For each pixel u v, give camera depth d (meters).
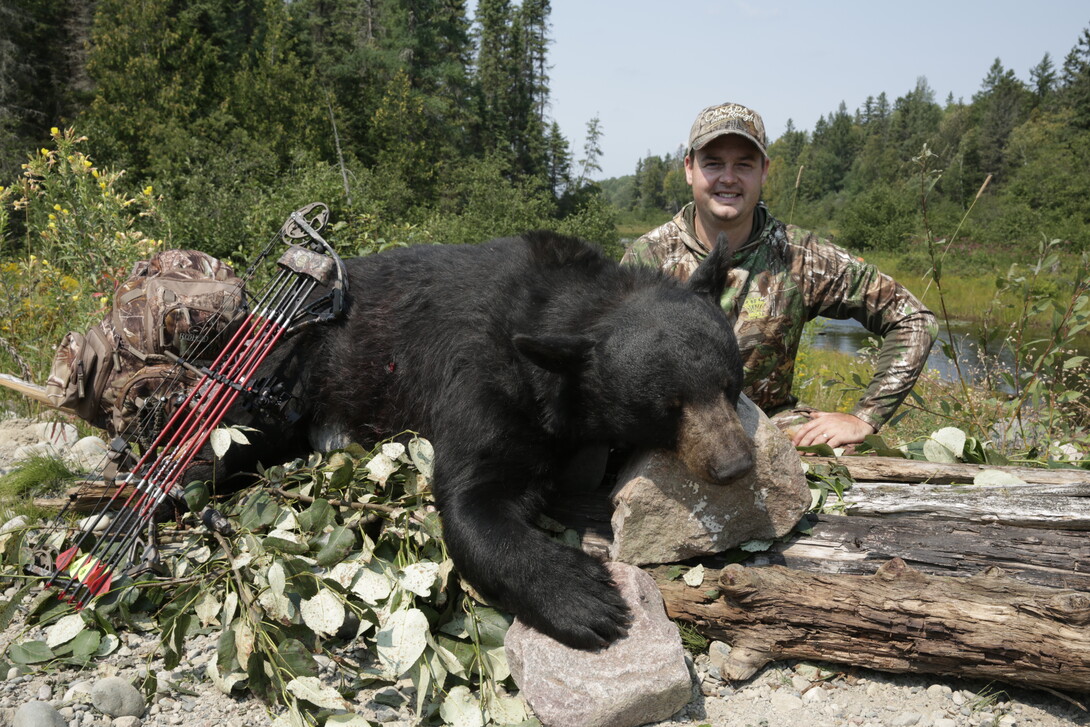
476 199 40.31
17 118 37.34
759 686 3.31
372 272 4.39
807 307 5.11
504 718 3.04
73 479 5.16
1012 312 18.70
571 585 3.19
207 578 3.56
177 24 42.69
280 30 46.81
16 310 8.76
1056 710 3.12
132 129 35.81
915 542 3.57
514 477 3.69
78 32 46.66
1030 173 56.00
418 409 4.07
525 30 77.94
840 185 161.25
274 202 13.27
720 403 3.36
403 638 3.11
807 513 3.83
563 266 3.91
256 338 3.96
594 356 3.50
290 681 3.03
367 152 49.59
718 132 4.80
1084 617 2.95
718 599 3.41
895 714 3.10
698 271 3.84
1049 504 3.63
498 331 3.70
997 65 143.50
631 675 2.99
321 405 4.35
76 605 3.48
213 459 4.20
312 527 3.61
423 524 3.68
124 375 4.00
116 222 8.71
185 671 3.31
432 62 64.06
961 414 6.38
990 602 3.09
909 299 4.97
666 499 3.53
